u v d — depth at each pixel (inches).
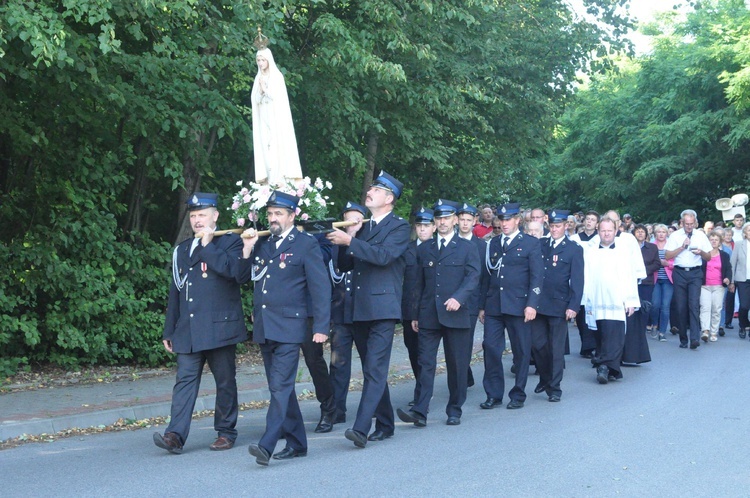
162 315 507.8
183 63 492.1
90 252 491.8
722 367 491.8
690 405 371.2
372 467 267.1
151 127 495.8
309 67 594.6
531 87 813.9
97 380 450.0
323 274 282.7
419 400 337.1
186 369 293.0
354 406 390.6
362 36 594.6
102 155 498.6
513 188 971.9
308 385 434.0
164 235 600.1
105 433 335.0
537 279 380.5
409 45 607.2
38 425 331.0
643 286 602.5
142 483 249.0
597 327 480.4
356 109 609.0
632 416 349.1
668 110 1405.0
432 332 340.2
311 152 682.2
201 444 307.1
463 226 390.9
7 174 496.4
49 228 478.3
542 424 336.5
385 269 301.3
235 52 524.7
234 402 300.4
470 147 829.8
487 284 398.6
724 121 1266.0
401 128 666.8
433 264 341.4
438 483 247.4
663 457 278.2
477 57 762.2
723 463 270.2
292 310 278.8
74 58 412.8
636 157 1471.5
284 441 315.3
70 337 464.1
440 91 685.3
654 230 661.9
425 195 845.8
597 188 1550.2
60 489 243.6
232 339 291.4
